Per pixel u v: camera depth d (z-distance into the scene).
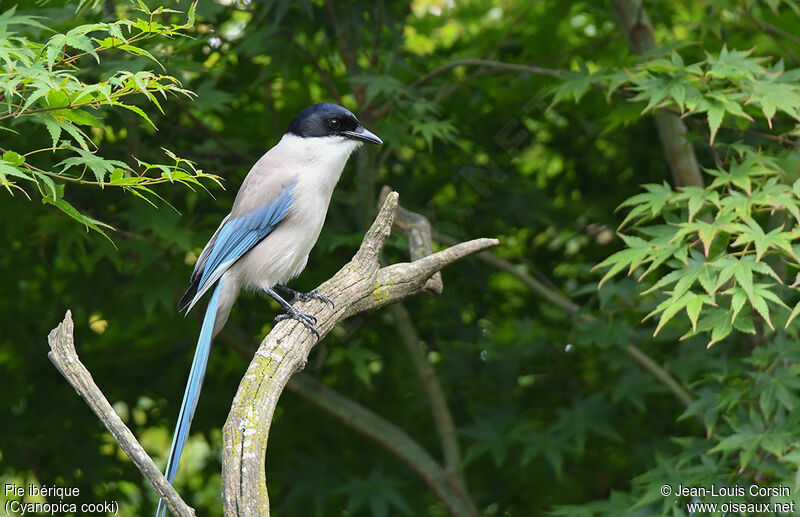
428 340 13.23
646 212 8.80
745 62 8.48
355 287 7.34
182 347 12.92
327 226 11.98
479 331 13.09
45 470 13.05
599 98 12.88
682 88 8.27
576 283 13.84
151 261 10.69
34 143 9.59
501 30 13.30
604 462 13.01
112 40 6.37
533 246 13.93
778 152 9.48
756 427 8.38
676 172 10.42
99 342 13.25
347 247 12.34
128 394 12.83
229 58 11.99
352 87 11.67
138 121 10.85
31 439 12.42
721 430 9.12
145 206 10.62
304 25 11.59
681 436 12.34
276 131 12.30
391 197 7.59
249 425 5.99
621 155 13.55
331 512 13.06
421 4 14.11
